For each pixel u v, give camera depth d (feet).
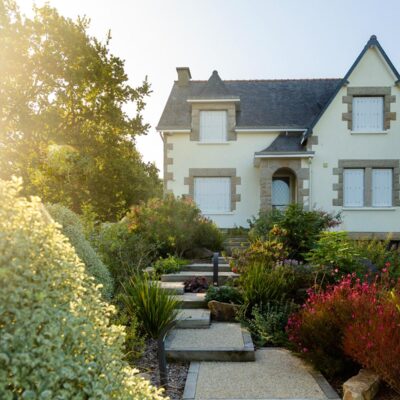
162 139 52.37
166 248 34.91
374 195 49.80
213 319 22.06
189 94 56.80
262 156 48.47
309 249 29.63
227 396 13.44
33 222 7.13
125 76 43.96
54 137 39.91
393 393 13.37
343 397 13.00
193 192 51.55
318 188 49.47
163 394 13.80
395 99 49.42
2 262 6.17
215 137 52.11
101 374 6.98
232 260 29.12
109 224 33.99
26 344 5.87
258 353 17.83
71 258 7.79
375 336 13.20
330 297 16.93
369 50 49.88
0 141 39.91
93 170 44.34
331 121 49.88
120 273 25.22
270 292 21.93
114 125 43.70
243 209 51.11
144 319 18.44
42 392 5.62
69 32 40.01
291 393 13.69
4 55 37.65
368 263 27.50
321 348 15.42
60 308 6.90
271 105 54.95
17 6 38.99
